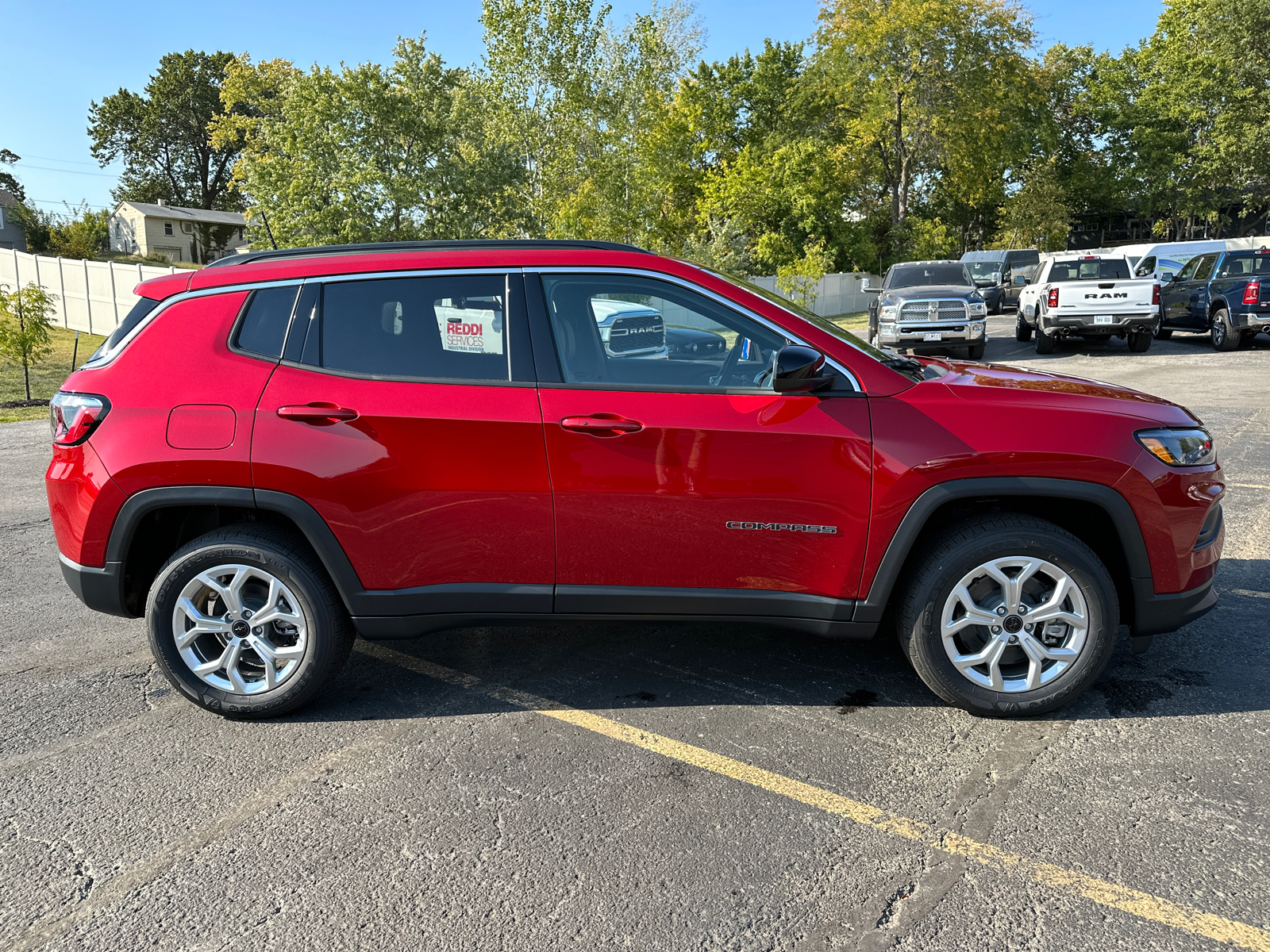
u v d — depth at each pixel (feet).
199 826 8.62
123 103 268.62
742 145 147.02
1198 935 6.81
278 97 145.89
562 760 9.77
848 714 10.73
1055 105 179.63
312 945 6.93
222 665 10.64
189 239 238.68
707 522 9.98
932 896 7.36
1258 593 14.43
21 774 9.66
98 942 7.00
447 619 10.45
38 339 45.98
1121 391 10.92
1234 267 52.37
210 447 10.02
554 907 7.32
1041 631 10.28
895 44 137.90
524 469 9.94
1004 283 90.74
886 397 9.95
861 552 9.98
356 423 9.93
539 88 124.26
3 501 23.63
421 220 113.19
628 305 10.21
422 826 8.55
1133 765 9.36
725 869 7.77
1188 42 150.30
